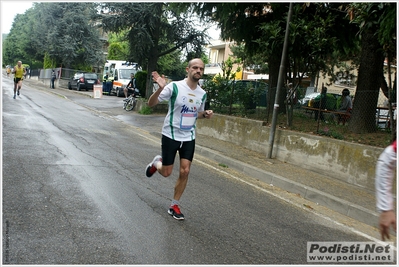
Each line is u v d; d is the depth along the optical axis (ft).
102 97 94.68
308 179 26.48
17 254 12.27
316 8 35.83
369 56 32.68
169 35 72.69
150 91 64.54
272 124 32.19
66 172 21.90
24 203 16.46
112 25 70.08
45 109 53.16
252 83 38.68
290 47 32.68
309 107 33.65
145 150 31.96
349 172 26.61
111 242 13.82
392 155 9.20
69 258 12.39
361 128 31.04
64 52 129.59
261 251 14.66
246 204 20.49
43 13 133.90
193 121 16.98
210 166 29.55
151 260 12.86
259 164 29.91
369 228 19.38
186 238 14.92
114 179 21.70
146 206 17.90
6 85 102.12
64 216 15.61
